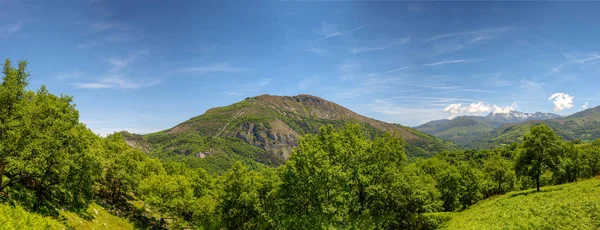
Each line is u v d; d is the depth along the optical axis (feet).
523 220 105.91
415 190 116.88
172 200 178.40
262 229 123.65
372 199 114.42
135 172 196.54
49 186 99.19
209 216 152.97
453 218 145.69
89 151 106.63
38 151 81.15
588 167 245.86
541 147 169.99
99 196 174.50
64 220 108.37
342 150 104.68
